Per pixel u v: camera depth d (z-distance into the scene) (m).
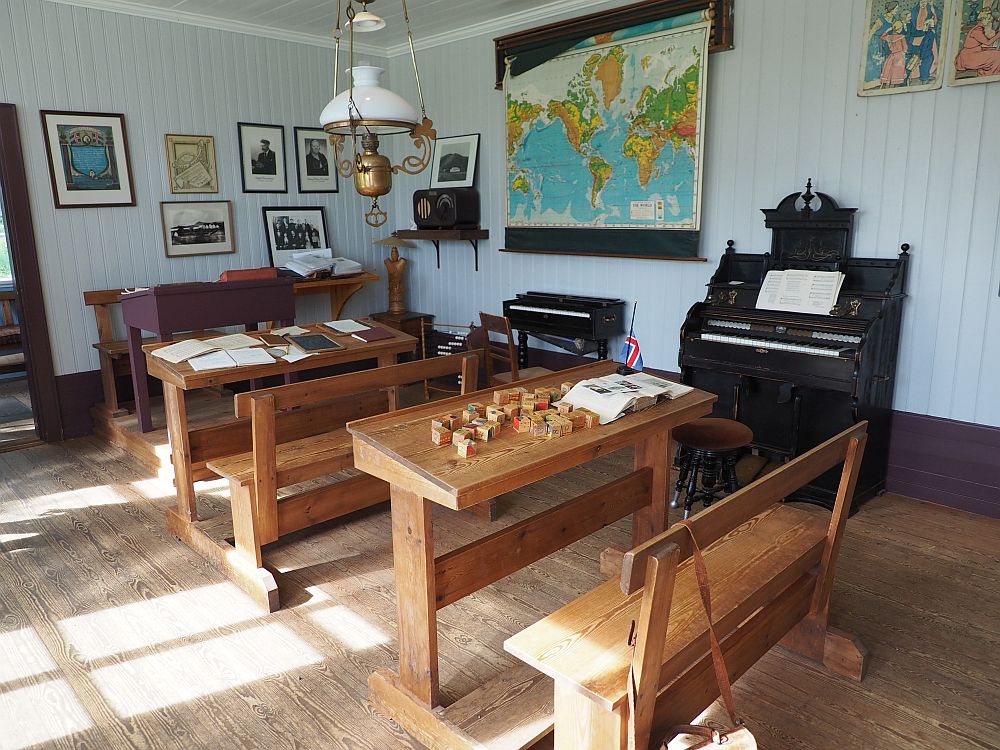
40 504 4.09
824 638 2.60
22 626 2.92
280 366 3.63
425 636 2.23
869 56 3.87
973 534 3.64
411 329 6.52
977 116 3.61
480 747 2.06
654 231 4.89
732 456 3.69
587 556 3.44
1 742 2.29
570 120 5.21
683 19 4.51
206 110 5.53
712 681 2.09
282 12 5.34
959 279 3.78
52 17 4.77
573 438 2.41
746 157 4.46
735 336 4.02
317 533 3.71
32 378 5.01
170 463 4.31
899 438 4.08
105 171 5.11
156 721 2.38
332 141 2.97
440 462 2.17
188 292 4.28
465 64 5.93
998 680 2.55
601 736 1.82
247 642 2.80
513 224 5.80
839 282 3.89
